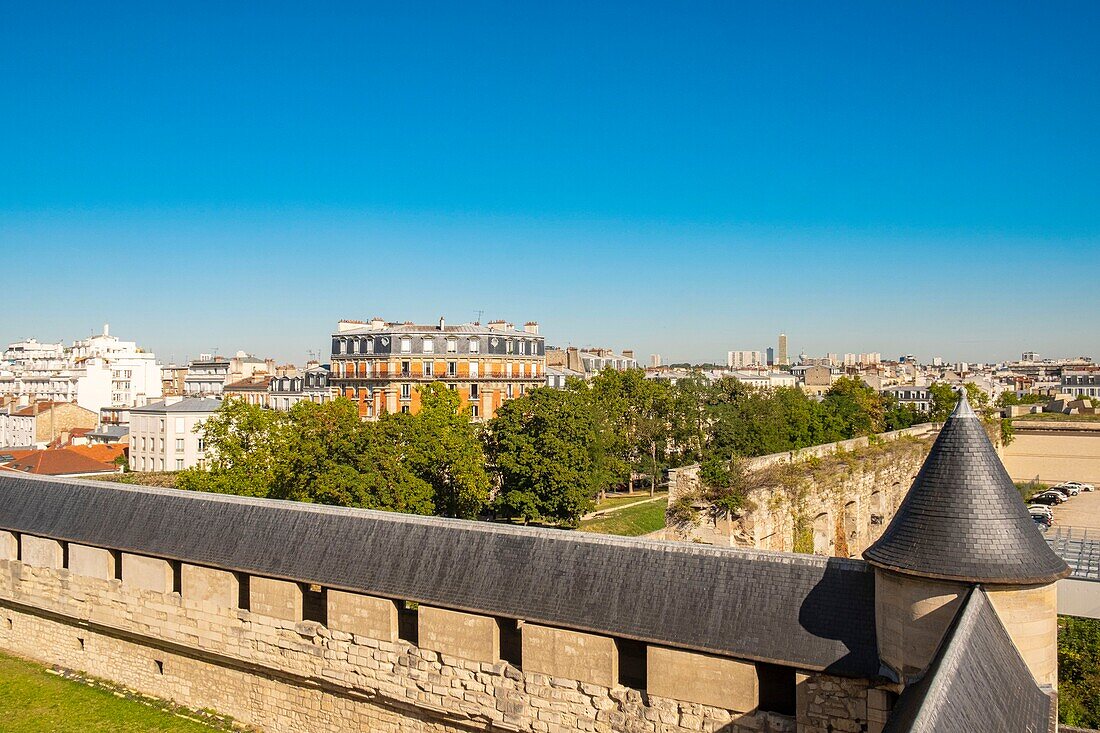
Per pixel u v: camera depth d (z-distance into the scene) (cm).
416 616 2858
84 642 3272
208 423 5762
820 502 5259
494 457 6544
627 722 2152
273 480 5191
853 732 1930
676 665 2103
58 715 2878
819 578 2064
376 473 4850
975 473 1889
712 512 4506
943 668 1411
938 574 1784
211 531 2906
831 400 9538
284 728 2758
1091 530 7075
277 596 2703
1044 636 1803
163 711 2922
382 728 2564
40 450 9662
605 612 2189
